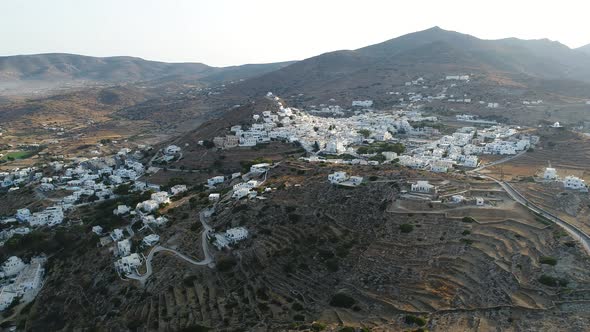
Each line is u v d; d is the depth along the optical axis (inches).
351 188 6998.0
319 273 5442.9
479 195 6574.8
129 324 5206.7
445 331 4222.4
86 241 7564.0
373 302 4825.3
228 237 6363.2
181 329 4832.7
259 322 4734.3
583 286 4522.6
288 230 6304.1
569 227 5565.9
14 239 7844.5
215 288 5511.8
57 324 5836.6
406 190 6707.7
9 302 6407.5
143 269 6304.1
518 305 4439.0
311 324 4493.1
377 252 5556.1
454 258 5216.5
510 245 5285.4
